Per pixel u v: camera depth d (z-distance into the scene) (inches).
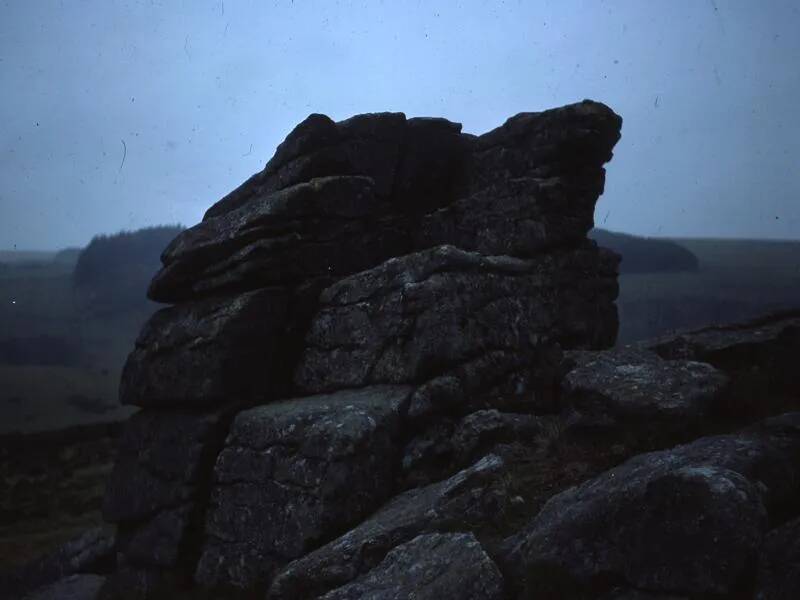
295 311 482.3
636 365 410.9
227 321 458.3
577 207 530.0
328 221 498.6
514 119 542.0
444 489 345.7
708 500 230.2
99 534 620.1
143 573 458.9
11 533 908.0
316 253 491.5
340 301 465.4
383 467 386.6
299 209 482.0
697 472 237.6
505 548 288.7
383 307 440.5
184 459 450.3
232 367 456.4
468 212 543.8
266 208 482.0
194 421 456.4
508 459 377.4
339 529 369.1
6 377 4626.0
